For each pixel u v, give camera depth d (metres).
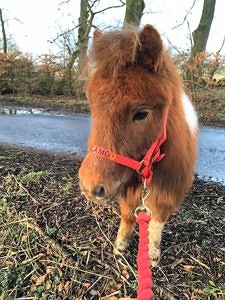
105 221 0.89
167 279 0.73
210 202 1.04
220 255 0.79
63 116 2.42
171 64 0.56
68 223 0.89
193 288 0.71
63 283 0.72
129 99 0.49
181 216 0.93
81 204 0.97
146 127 0.52
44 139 1.82
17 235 0.86
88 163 0.53
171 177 0.64
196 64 2.41
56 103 2.82
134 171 0.57
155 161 0.58
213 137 1.90
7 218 0.92
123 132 0.50
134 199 0.66
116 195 0.60
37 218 0.90
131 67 0.50
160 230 0.74
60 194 1.02
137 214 0.59
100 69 0.50
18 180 1.10
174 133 0.59
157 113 0.52
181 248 0.81
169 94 0.53
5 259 0.80
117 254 0.78
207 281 0.72
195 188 1.15
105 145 0.51
